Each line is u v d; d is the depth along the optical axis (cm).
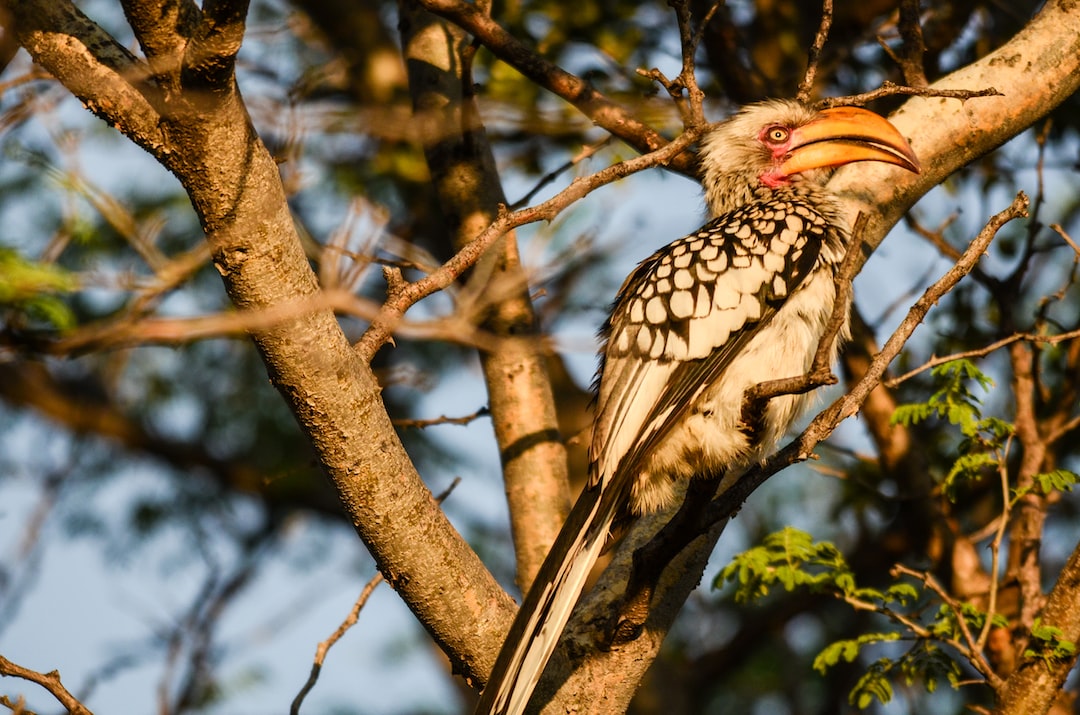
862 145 895
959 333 1211
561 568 669
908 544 1406
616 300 819
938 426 1343
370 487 675
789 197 852
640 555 676
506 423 994
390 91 1438
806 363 765
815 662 875
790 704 1524
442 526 702
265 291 637
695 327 745
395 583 703
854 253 608
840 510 1394
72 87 621
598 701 726
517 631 654
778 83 1288
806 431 654
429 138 985
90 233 843
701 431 725
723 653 1531
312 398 652
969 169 1316
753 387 677
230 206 627
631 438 720
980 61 938
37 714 739
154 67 595
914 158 873
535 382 1000
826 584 937
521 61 947
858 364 1236
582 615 748
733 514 664
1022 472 1051
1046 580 1481
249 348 1633
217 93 602
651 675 1400
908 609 1334
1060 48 929
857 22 1390
